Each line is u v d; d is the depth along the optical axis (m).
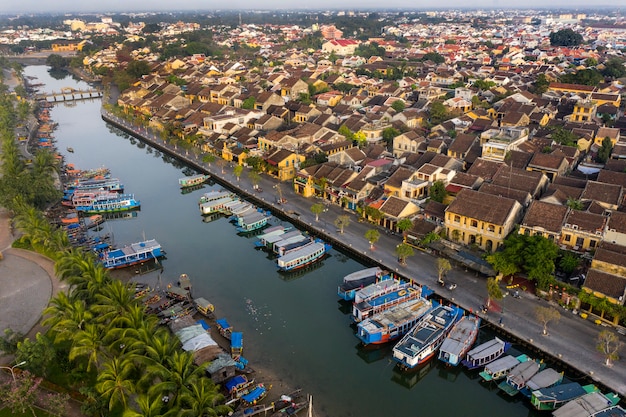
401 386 77.31
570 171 139.12
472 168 134.25
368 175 137.62
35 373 70.69
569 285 88.31
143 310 81.88
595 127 173.00
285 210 134.00
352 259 114.00
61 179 158.62
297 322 91.62
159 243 122.06
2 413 66.56
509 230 106.38
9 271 104.38
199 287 102.69
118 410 67.25
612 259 88.56
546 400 67.75
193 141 192.75
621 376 72.25
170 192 156.00
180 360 64.06
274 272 109.44
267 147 176.00
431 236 107.88
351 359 82.44
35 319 87.94
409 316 87.00
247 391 72.25
